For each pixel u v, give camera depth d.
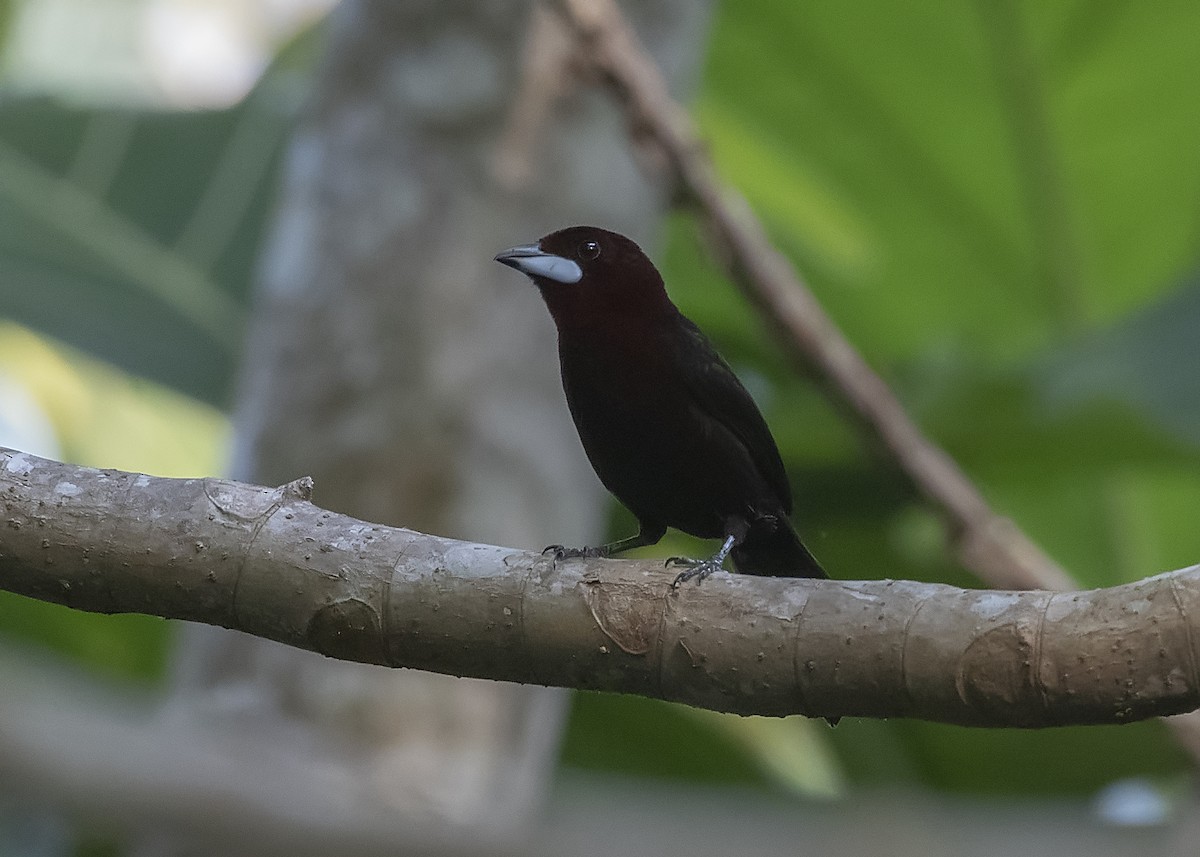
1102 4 13.89
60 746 2.85
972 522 11.09
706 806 3.27
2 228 15.11
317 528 6.11
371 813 3.21
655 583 5.89
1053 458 13.22
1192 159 15.14
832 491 13.45
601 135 10.38
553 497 9.92
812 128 15.65
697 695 5.88
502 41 10.18
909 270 16.34
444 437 9.67
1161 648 5.26
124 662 14.22
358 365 9.78
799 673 5.70
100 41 21.53
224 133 16.08
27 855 11.31
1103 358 12.24
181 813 3.02
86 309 14.86
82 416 18.12
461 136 10.09
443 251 9.95
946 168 15.56
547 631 5.91
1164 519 15.46
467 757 9.02
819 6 14.44
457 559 6.03
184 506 6.13
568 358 8.95
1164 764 13.49
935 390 12.61
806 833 3.11
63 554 6.12
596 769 14.45
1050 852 3.43
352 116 10.30
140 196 15.60
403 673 8.98
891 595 5.65
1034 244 15.95
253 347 10.36
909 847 3.67
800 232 17.02
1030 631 5.39
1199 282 12.41
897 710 5.65
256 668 9.13
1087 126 14.91
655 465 8.96
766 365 14.65
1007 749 13.44
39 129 15.83
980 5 14.05
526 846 3.01
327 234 10.09
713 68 15.27
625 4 11.05
